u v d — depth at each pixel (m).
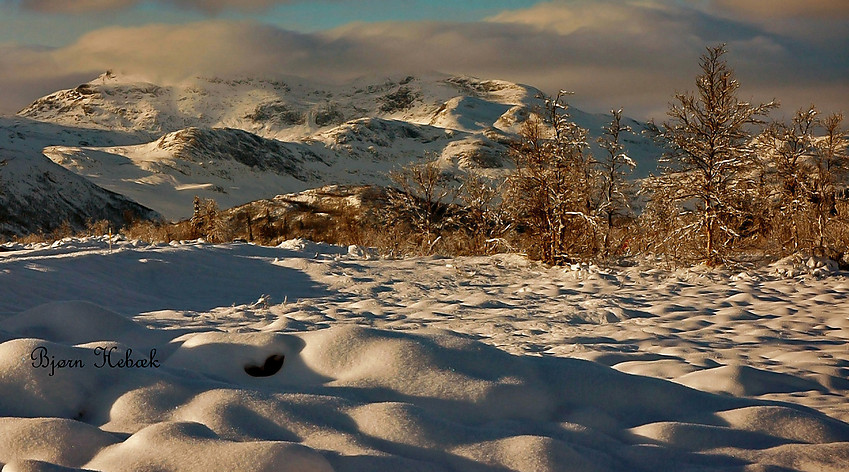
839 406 4.52
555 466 3.20
